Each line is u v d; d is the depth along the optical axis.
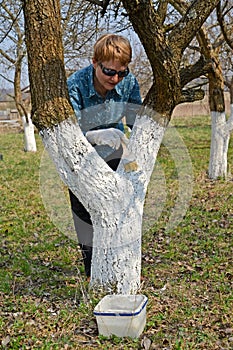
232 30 8.97
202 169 11.33
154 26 3.21
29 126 16.95
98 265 3.71
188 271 4.58
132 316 3.15
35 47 3.33
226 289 4.03
